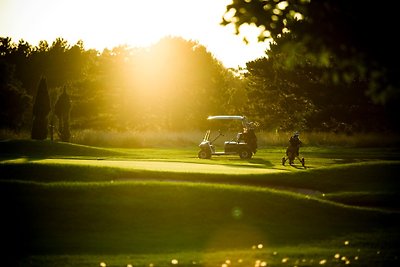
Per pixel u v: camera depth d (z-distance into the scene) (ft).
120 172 88.48
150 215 68.74
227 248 59.72
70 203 70.64
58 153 140.67
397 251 57.93
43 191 73.05
